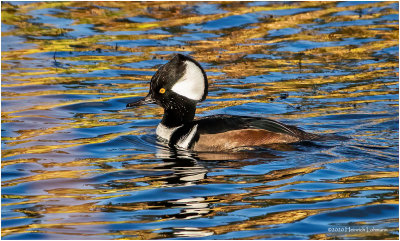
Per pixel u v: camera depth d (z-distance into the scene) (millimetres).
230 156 12430
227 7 24766
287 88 17031
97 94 16891
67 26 22672
